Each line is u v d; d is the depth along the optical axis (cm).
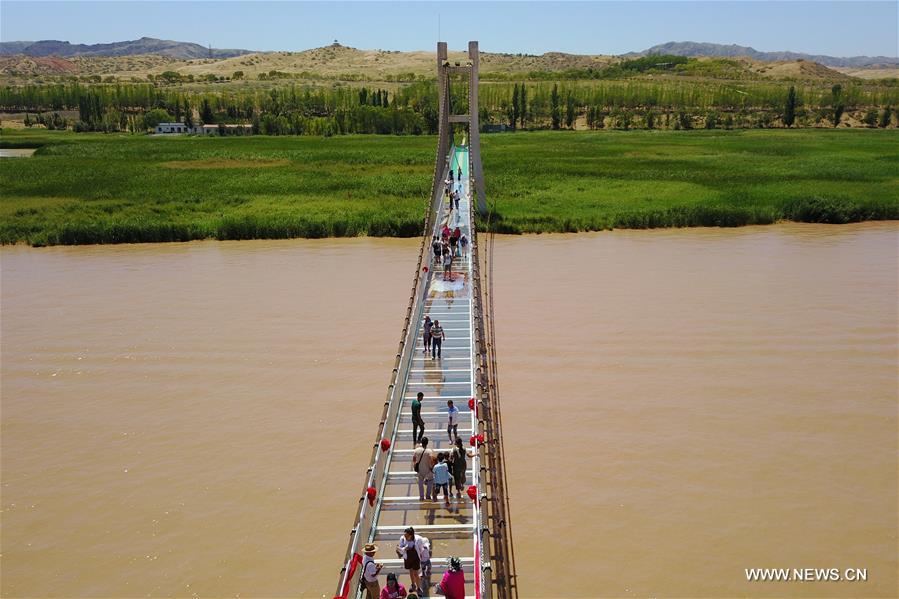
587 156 10150
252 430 2556
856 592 1748
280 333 3475
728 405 2677
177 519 2067
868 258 4794
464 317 3041
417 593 1541
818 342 3275
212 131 15350
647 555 1880
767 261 4722
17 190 7538
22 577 1858
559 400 2717
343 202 6744
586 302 3838
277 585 1809
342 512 2080
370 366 3084
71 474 2298
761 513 2047
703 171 8494
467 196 4678
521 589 1766
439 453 1894
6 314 3822
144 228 5588
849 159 9512
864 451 2367
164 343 3372
